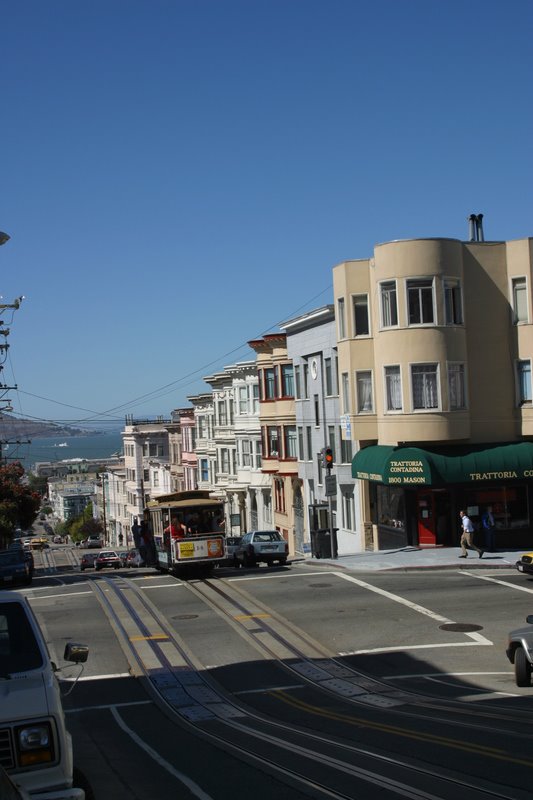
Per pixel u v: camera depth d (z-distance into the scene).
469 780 8.22
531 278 34.94
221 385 62.56
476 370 35.03
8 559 35.06
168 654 19.47
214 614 23.77
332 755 9.99
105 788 8.91
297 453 48.88
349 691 15.75
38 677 7.14
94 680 17.36
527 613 21.81
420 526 34.72
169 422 97.75
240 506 59.72
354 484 40.06
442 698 14.56
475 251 35.19
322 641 20.06
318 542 33.72
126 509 99.75
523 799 7.38
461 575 28.09
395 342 34.09
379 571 29.52
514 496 34.81
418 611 22.58
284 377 49.91
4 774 5.13
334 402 41.75
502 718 11.98
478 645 18.89
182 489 77.19
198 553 31.05
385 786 8.16
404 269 33.94
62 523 158.25
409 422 33.75
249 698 15.58
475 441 34.81
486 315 35.22
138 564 53.16
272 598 25.58
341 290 36.75
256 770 9.44
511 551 32.97
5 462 68.31
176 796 8.39
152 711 14.73
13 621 7.84
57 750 6.60
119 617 23.92
